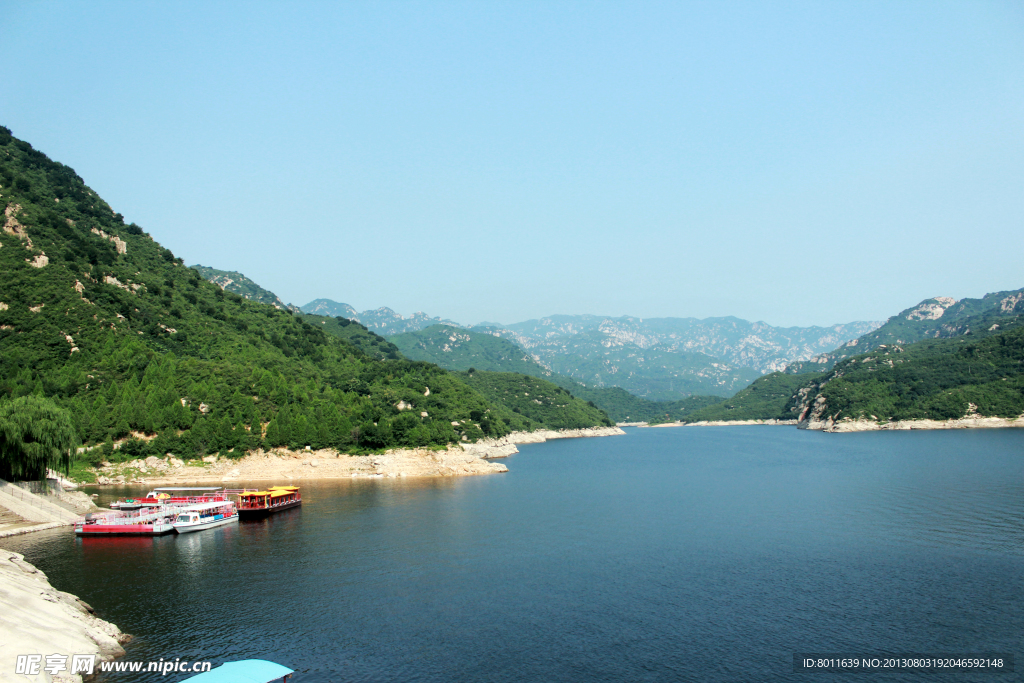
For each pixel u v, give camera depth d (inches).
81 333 6702.8
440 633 2566.4
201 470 6141.7
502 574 3319.4
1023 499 5088.6
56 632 2225.6
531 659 2343.8
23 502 4269.2
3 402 4431.6
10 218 7317.9
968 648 2428.6
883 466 7431.1
